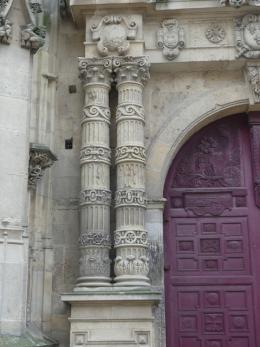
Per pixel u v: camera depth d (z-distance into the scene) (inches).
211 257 456.8
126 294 393.7
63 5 482.3
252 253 454.9
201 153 480.4
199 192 471.5
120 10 460.8
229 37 462.3
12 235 347.6
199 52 459.8
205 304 447.2
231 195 469.1
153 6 457.1
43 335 407.5
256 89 457.1
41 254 433.7
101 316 398.3
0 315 334.3
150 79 472.7
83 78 453.7
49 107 462.9
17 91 370.3
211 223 464.4
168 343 439.2
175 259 457.7
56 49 479.5
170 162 459.5
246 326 440.1
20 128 366.3
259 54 451.5
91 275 408.8
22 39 379.9
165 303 446.6
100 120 440.5
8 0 375.9
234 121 485.4
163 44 460.4
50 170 454.0
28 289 414.0
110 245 423.2
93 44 456.4
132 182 426.6
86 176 430.9
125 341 392.8
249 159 476.4
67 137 469.4
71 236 447.8
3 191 350.6
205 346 438.3
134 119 439.2
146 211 442.9
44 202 445.4
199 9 458.0
